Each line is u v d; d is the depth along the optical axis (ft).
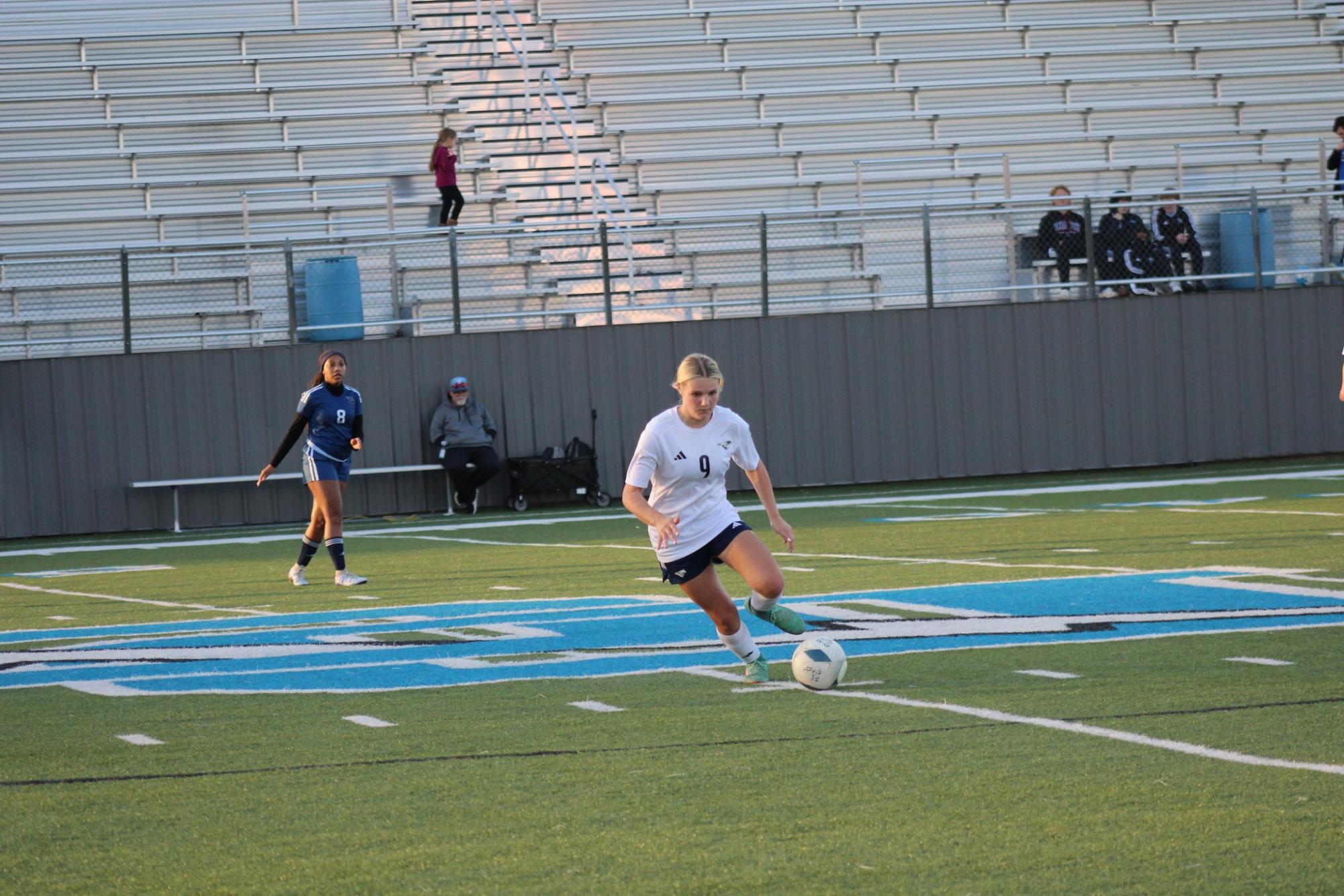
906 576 122.83
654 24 295.69
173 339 229.25
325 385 134.31
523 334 230.07
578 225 249.34
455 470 220.84
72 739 68.64
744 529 75.77
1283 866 44.91
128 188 258.16
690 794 55.36
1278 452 247.29
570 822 52.08
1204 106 296.71
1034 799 53.21
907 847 48.03
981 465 241.35
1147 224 243.81
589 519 202.90
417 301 231.91
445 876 46.42
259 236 255.91
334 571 147.74
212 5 282.36
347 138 270.46
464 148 269.85
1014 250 243.19
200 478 221.25
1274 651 81.46
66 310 226.38
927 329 239.91
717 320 234.99
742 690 75.77
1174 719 65.36
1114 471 243.81
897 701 71.61
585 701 74.38
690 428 74.59
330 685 81.46
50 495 218.79
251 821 53.36
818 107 288.10
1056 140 288.51
